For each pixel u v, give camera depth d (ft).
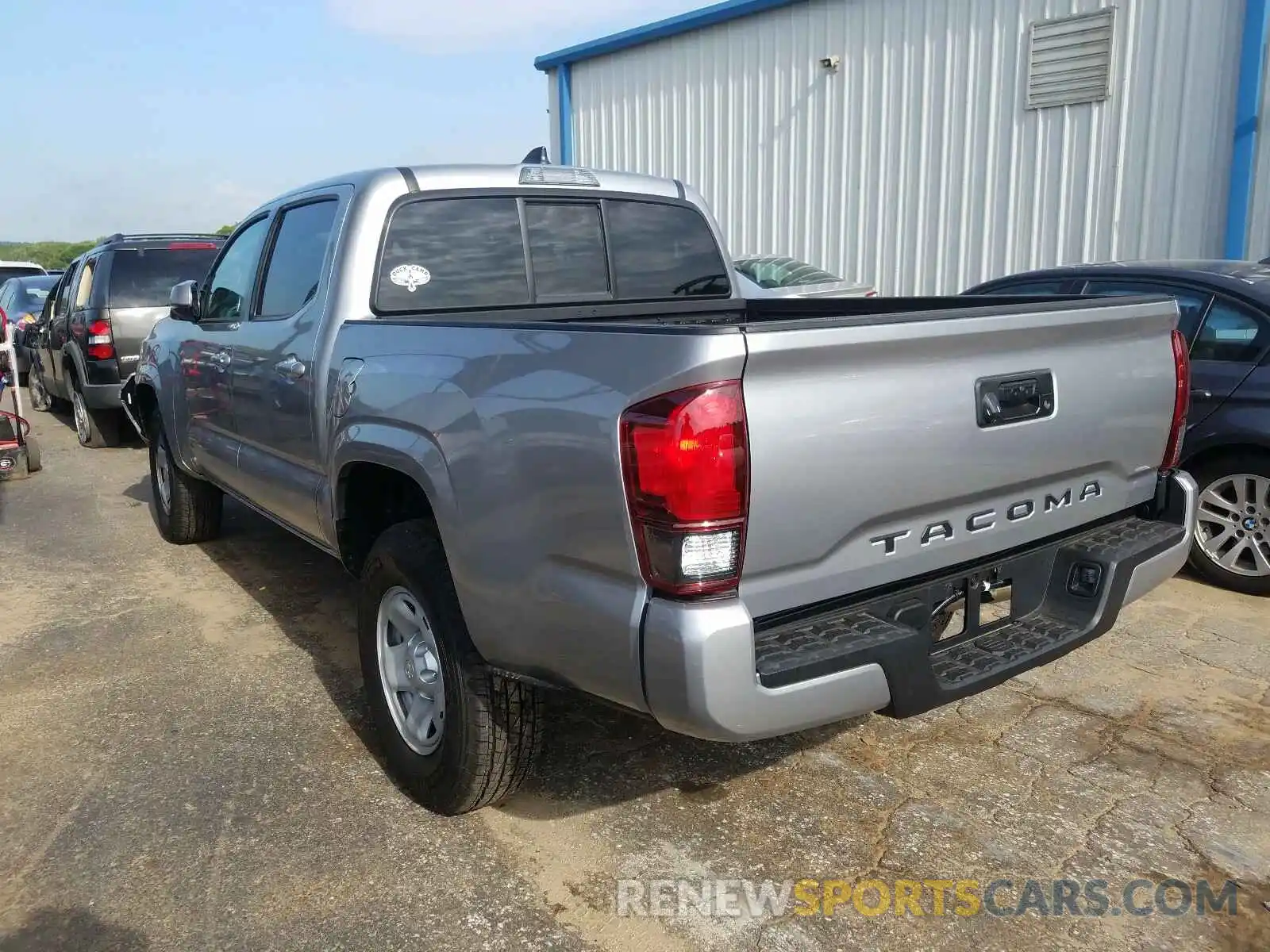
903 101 33.63
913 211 34.04
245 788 10.74
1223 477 16.19
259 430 13.84
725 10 38.17
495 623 8.59
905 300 13.14
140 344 29.19
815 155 36.65
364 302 11.55
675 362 6.83
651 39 41.55
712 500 6.79
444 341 9.28
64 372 32.53
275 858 9.46
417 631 10.30
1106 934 8.29
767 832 9.81
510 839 9.75
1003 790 10.50
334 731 12.03
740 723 6.98
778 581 7.32
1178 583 16.85
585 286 13.46
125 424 32.50
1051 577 9.67
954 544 8.43
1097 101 29.22
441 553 9.59
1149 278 17.34
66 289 33.32
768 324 7.13
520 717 9.41
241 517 22.53
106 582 17.87
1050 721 12.01
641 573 7.16
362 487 11.54
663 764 11.16
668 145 42.22
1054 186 30.50
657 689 7.09
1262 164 26.37
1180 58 27.53
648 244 14.14
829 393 7.27
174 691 13.21
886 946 8.17
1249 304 15.90
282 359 12.62
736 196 39.83
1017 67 30.73
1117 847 9.46
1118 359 9.62
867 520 7.67
